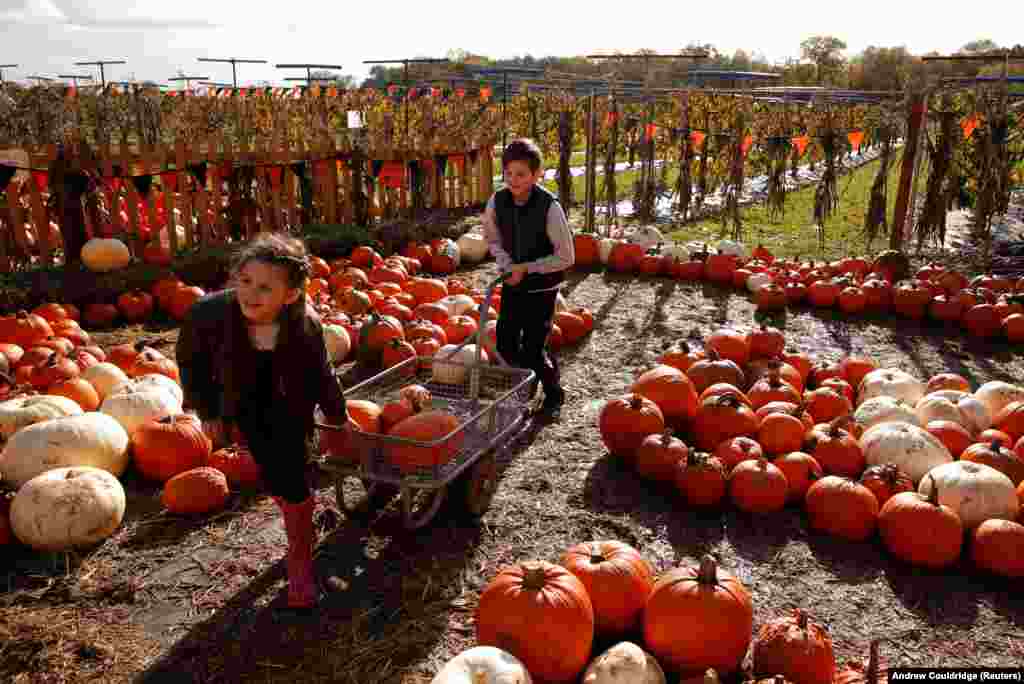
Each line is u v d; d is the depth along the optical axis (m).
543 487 4.41
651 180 13.38
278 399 3.03
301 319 2.91
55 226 8.73
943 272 8.74
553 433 5.17
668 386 4.96
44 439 4.03
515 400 4.29
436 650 3.07
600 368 6.48
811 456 4.44
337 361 6.37
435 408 4.45
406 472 3.59
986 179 10.53
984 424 4.89
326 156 10.29
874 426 4.62
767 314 8.20
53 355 5.09
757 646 2.83
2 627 3.13
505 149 4.64
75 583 3.45
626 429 4.60
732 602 2.84
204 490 3.99
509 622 2.73
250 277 2.72
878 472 4.11
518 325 5.17
